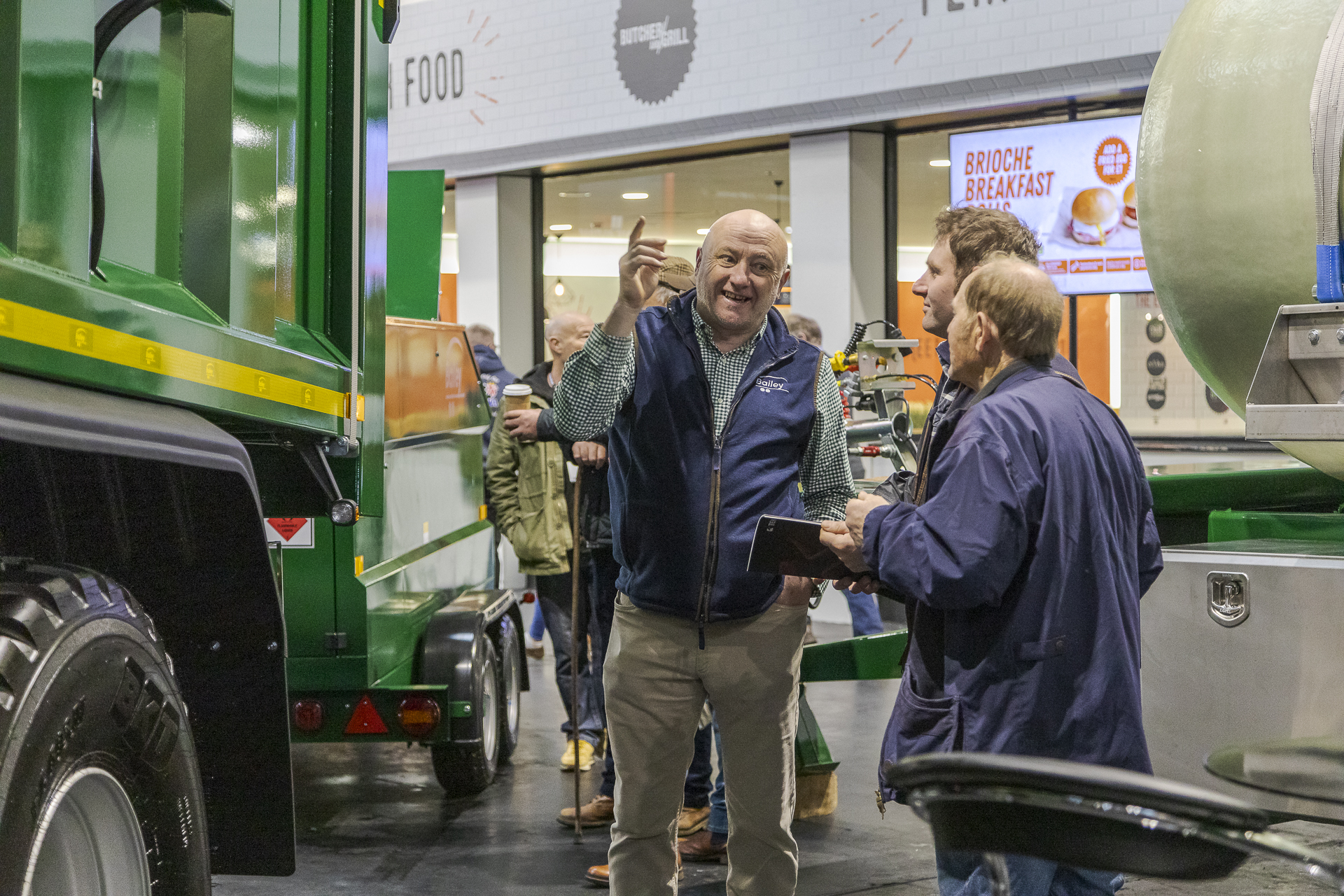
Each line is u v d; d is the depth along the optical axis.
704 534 3.29
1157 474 4.11
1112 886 2.55
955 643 2.52
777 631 3.36
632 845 3.41
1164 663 3.16
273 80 2.65
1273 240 3.19
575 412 3.35
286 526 4.89
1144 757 2.47
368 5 3.02
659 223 12.22
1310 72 3.11
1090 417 2.57
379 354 3.09
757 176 11.39
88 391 1.91
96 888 1.94
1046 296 2.63
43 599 1.83
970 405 2.66
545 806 5.45
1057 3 9.09
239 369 2.35
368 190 2.99
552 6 12.03
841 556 2.82
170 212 2.29
